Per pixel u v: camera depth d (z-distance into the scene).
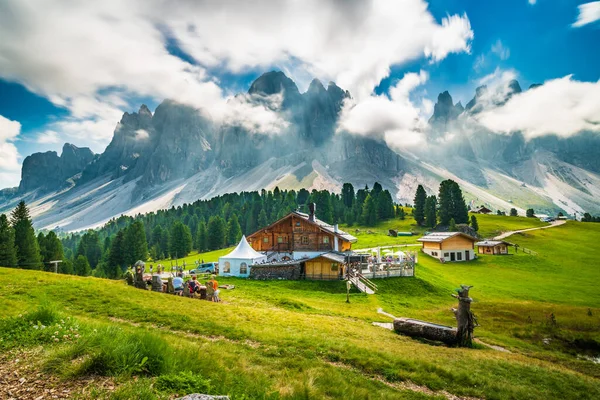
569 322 33.69
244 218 191.00
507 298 53.44
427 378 12.87
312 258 55.44
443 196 155.00
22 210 105.12
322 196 191.50
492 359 17.59
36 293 20.94
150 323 17.70
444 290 52.47
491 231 139.00
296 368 11.91
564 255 98.81
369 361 13.70
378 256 70.94
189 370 8.55
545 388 14.15
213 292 29.84
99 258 152.12
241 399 7.58
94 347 8.62
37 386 6.98
